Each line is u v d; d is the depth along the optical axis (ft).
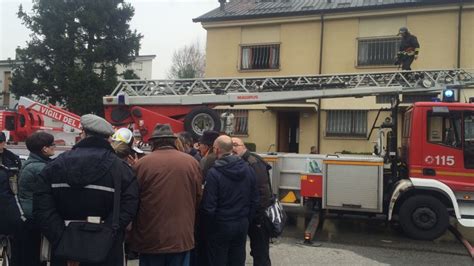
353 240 25.40
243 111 60.90
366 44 57.93
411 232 25.53
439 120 25.96
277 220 16.65
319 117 58.13
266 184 16.76
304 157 28.50
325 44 59.26
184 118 32.83
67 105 71.05
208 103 33.58
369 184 26.55
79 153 10.92
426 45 54.95
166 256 12.59
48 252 12.19
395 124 29.30
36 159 14.29
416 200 25.50
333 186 27.12
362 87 32.99
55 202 10.89
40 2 73.10
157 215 12.21
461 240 25.17
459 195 25.79
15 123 38.60
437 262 21.16
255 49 62.95
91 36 74.08
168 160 12.58
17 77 73.87
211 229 14.47
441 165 25.71
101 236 10.62
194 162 13.14
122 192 11.21
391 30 56.70
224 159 14.57
